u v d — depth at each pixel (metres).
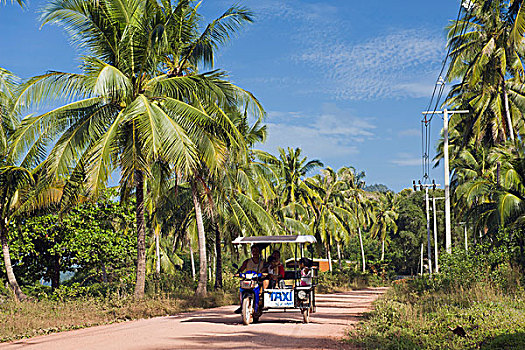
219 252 31.84
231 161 23.27
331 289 42.28
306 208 53.75
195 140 19.25
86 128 18.53
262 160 34.03
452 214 49.62
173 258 61.34
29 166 20.70
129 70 19.25
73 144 18.16
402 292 22.83
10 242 24.28
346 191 70.31
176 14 19.86
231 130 21.03
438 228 68.12
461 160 47.28
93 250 26.28
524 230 22.61
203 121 19.08
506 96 33.59
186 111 18.55
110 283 27.67
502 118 35.84
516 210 23.75
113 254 26.77
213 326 12.78
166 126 17.75
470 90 36.62
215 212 28.66
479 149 45.00
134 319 15.55
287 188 51.16
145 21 18.69
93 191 16.98
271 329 12.14
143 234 20.27
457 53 33.31
